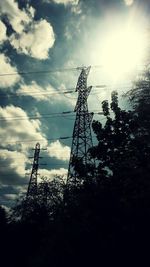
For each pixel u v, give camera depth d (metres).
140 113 23.48
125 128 23.75
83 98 43.91
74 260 20.91
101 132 23.97
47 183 39.50
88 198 21.73
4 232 44.94
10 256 42.97
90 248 20.41
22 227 43.16
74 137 41.75
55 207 27.45
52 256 22.52
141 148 22.05
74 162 24.22
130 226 18.70
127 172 20.36
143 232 18.55
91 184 22.44
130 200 19.19
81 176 23.64
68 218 22.78
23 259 42.31
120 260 18.95
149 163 21.05
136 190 19.41
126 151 22.81
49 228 25.30
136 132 23.47
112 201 20.67
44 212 40.16
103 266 19.55
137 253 18.53
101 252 19.72
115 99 24.86
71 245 21.14
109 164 22.95
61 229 22.38
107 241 19.50
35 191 43.12
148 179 19.55
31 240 42.62
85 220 20.98
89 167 23.55
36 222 41.25
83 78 45.16
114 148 23.44
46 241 25.11
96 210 20.97
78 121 42.66
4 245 43.41
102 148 23.47
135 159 21.42
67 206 23.64
